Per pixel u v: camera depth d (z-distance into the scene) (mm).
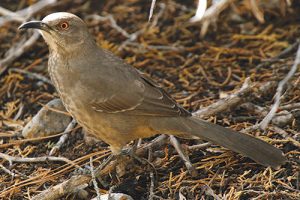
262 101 10820
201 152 9820
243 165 9430
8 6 14172
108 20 13523
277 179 9000
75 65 9195
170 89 11508
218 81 11602
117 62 9453
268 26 13016
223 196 8812
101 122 9242
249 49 12453
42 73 12328
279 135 9883
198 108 10875
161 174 9469
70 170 9703
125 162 9586
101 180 9398
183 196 8820
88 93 9117
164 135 9945
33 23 9234
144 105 9172
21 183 9477
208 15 10930
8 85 12000
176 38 13031
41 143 10453
